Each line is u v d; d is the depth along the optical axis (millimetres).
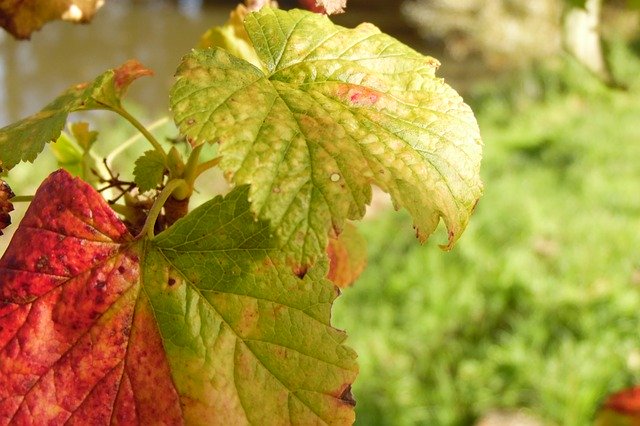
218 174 1129
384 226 1389
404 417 914
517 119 2062
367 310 1118
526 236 1310
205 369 199
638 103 2051
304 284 200
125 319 199
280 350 200
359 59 215
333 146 192
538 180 1573
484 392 948
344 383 200
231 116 191
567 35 417
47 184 199
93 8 281
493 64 2508
